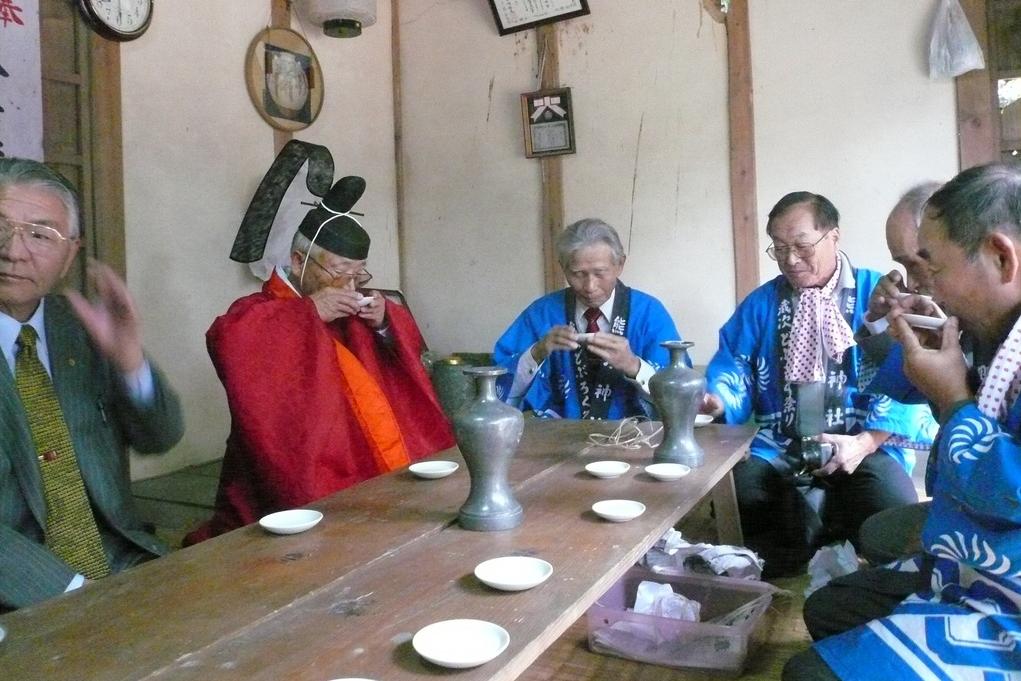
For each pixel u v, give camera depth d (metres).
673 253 3.88
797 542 2.43
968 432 1.18
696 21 3.77
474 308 4.38
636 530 1.37
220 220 3.55
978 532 1.20
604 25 3.96
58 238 1.65
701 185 3.81
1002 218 1.16
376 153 4.38
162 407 1.89
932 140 3.42
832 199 3.58
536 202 4.18
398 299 4.25
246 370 2.08
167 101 3.30
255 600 1.10
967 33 3.28
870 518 2.03
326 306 2.29
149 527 2.04
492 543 1.32
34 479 1.62
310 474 2.05
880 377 1.89
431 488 1.69
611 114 3.97
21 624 1.03
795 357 2.46
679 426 1.83
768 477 2.46
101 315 1.71
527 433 2.25
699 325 3.86
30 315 1.74
